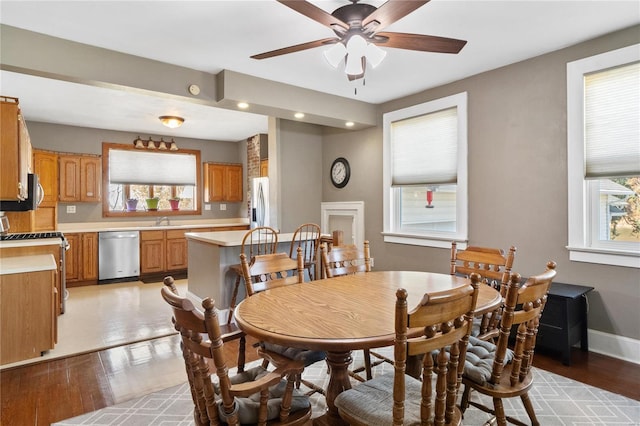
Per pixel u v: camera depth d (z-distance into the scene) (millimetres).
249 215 6957
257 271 2232
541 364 2717
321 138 5574
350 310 1699
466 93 3686
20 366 2738
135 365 2764
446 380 1322
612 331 2812
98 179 5965
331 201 5430
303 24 2576
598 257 2844
